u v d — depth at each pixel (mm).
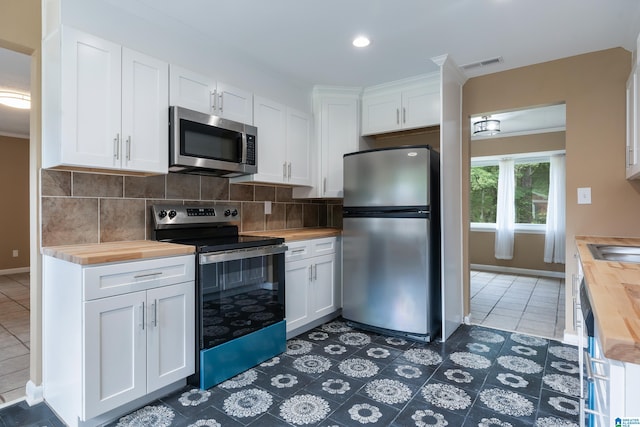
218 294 2166
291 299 2787
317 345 2748
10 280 5199
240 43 2525
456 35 2408
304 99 3371
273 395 2012
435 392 2047
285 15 2160
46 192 1957
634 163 2195
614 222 2619
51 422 1798
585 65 2709
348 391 2057
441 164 2797
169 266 1938
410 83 3242
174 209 2457
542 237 5781
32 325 2000
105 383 1682
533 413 1840
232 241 2381
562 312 3693
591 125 2691
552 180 5613
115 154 1940
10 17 1846
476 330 3121
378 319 2957
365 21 2232
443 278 2832
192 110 2285
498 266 6168
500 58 2795
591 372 825
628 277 1185
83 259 1596
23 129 5422
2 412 1881
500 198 6066
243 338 2297
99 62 1882
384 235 2914
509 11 2111
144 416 1804
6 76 3316
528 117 4582
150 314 1852
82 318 1607
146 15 2143
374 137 3754
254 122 2777
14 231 5773
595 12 2109
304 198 3566
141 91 2059
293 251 2799
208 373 2082
